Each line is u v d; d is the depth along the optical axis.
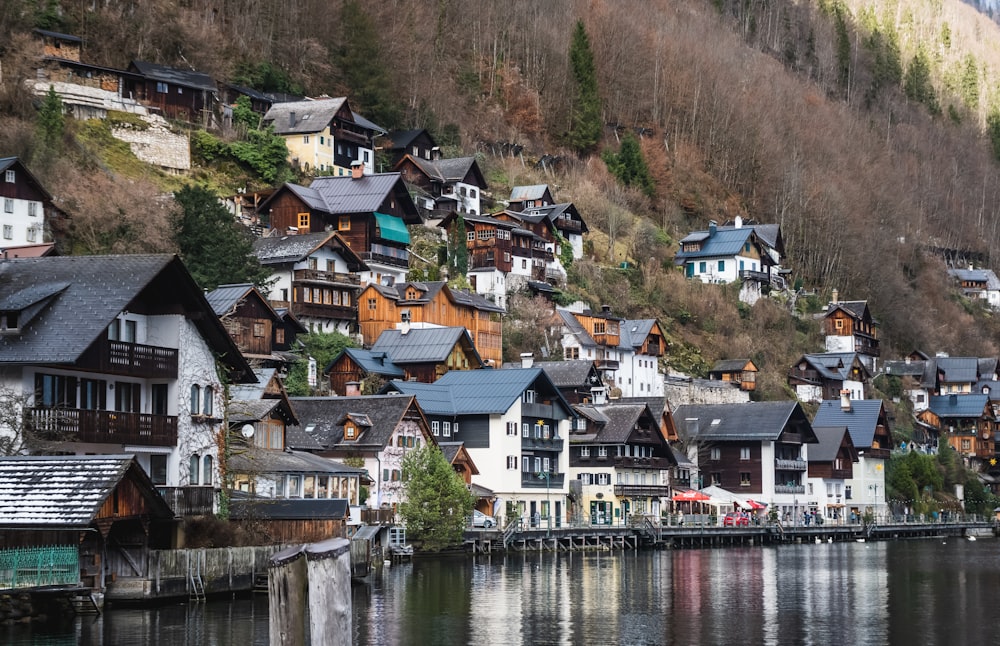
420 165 195.38
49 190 134.38
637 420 136.50
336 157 188.12
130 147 160.25
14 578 53.44
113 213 134.00
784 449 161.62
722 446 158.12
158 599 61.47
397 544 95.44
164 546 67.12
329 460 98.50
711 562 105.56
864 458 176.25
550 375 146.25
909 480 185.38
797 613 69.69
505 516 117.38
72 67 162.75
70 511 54.59
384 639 57.88
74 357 62.19
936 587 84.81
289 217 158.75
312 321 143.62
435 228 183.75
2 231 120.44
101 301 65.62
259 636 53.16
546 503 126.62
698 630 62.81
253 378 78.31
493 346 161.12
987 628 64.38
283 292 141.88
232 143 174.25
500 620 64.31
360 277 151.38
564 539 117.12
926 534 168.50
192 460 72.88
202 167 169.25
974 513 194.50
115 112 162.62
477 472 115.00
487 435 120.38
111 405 69.12
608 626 63.66
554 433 129.88
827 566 102.69
